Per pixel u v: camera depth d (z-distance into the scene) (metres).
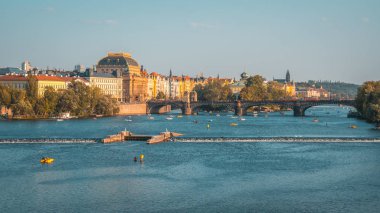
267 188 165.00
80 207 145.12
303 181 174.38
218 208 144.50
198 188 165.00
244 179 177.25
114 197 154.75
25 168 194.75
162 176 182.00
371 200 151.88
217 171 190.50
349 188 165.12
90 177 180.12
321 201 150.88
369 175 183.62
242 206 146.25
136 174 185.00
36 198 153.38
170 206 146.12
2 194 157.00
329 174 185.00
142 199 152.75
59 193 158.88
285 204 148.12
